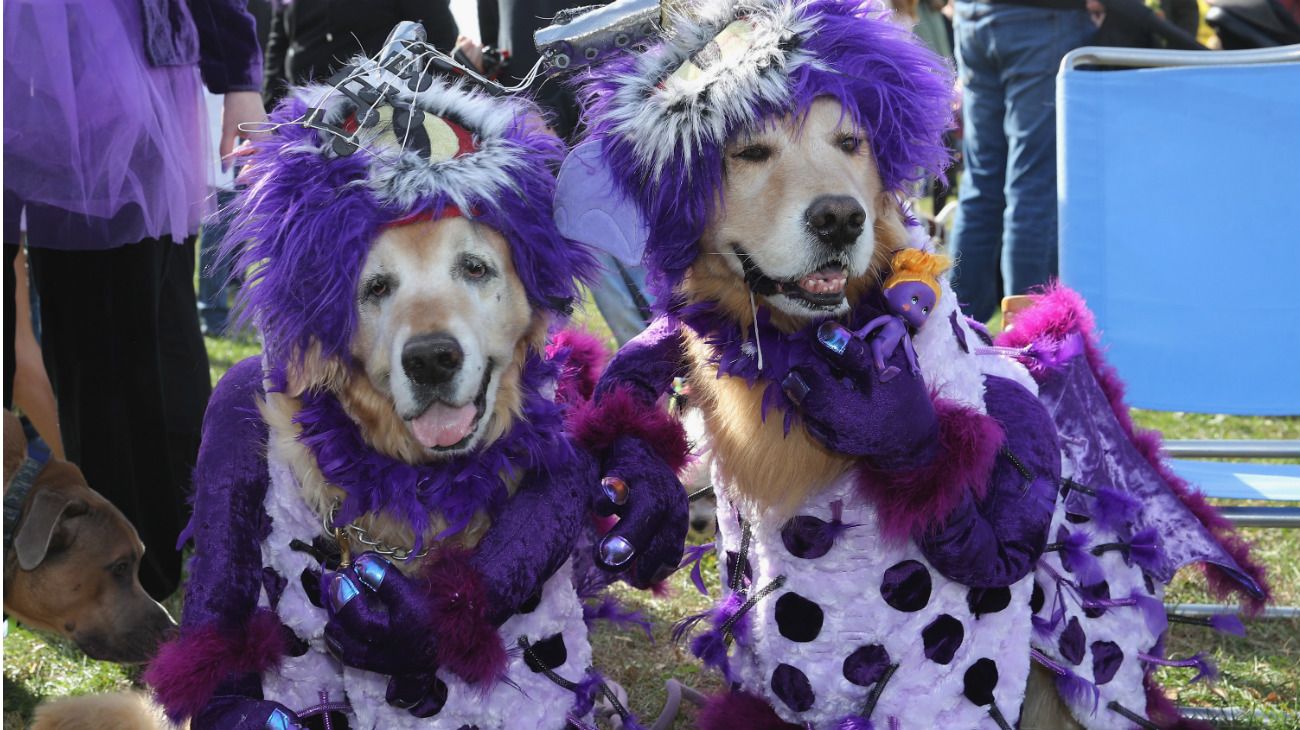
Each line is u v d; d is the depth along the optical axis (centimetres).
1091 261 311
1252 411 300
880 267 198
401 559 185
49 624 286
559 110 325
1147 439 235
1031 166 446
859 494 193
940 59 202
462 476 181
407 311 172
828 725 202
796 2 193
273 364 186
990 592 198
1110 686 213
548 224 187
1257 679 286
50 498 273
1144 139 307
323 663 189
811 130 187
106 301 296
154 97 287
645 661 302
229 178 338
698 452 213
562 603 194
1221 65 303
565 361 211
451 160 177
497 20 391
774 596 203
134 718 219
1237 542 231
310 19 429
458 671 175
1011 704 200
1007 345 234
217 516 184
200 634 179
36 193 272
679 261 196
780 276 183
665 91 188
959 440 185
